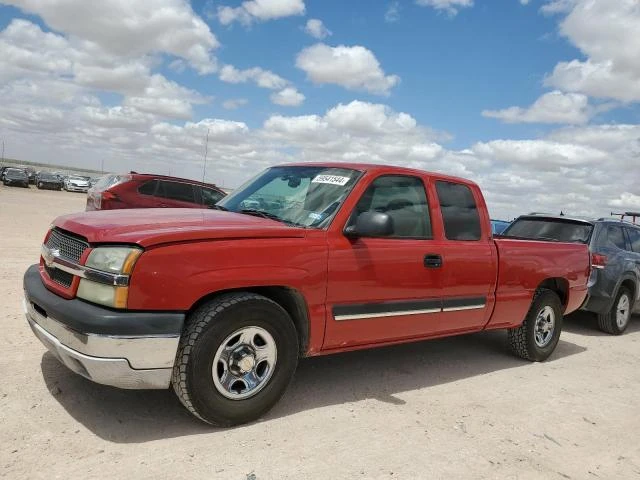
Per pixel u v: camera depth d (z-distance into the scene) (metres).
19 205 25.94
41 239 12.70
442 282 4.87
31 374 4.13
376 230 4.00
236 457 3.25
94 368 3.17
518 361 6.23
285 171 5.12
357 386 4.75
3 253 9.91
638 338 8.53
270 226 3.88
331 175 4.66
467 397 4.77
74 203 33.03
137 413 3.70
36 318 3.64
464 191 5.38
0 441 3.14
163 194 13.44
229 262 3.53
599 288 8.16
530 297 5.92
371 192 4.48
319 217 4.24
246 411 3.64
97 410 3.67
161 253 3.28
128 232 3.39
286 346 3.80
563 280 6.41
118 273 3.19
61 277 3.61
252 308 3.57
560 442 4.02
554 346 6.45
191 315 3.50
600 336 8.36
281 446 3.45
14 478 2.79
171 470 3.03
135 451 3.20
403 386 4.89
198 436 3.46
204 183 14.20
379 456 3.47
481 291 5.30
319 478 3.13
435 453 3.60
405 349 6.24
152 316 3.23
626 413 4.80
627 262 8.45
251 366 3.63
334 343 4.18
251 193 4.98
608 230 8.53
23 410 3.54
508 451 3.76
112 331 3.13
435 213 4.96
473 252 5.18
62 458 3.04
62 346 3.32
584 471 3.60
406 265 4.53
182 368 3.37
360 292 4.22
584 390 5.34
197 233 3.46
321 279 3.97
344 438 3.67
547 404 4.82
